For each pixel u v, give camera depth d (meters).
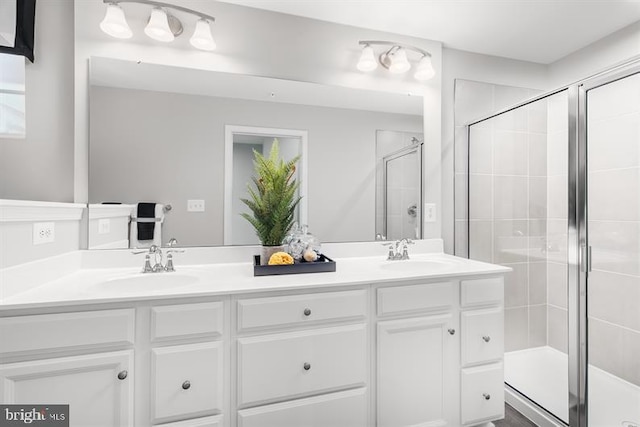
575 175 1.81
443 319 1.58
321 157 2.01
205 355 1.23
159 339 1.19
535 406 1.84
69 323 1.09
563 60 2.50
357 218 2.08
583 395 1.69
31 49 1.54
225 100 1.85
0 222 1.07
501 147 2.38
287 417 1.32
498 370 1.67
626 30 2.09
